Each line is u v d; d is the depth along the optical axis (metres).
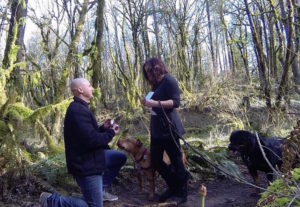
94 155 4.17
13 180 5.34
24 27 8.91
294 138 4.20
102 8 8.77
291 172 3.60
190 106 15.29
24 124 5.87
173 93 5.10
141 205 5.40
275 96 13.48
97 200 4.18
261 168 5.62
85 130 4.05
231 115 12.69
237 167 7.42
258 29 17.94
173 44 24.64
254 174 5.86
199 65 22.56
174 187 5.48
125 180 6.51
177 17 23.42
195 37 24.34
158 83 5.28
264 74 13.77
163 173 5.39
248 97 13.31
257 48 14.01
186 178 5.51
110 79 23.84
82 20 8.46
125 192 6.07
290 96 13.12
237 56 27.14
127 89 14.11
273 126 11.07
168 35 25.52
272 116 11.45
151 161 5.49
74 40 8.30
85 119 4.10
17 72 7.51
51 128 7.30
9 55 6.80
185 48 22.48
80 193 5.58
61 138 7.24
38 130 6.26
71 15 13.32
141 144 5.69
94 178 4.15
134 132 11.13
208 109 14.91
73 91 4.23
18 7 8.66
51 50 13.78
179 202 5.42
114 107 16.05
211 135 10.73
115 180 6.34
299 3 14.52
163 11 23.05
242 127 11.40
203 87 16.53
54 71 11.23
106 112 14.04
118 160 5.32
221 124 12.83
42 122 6.64
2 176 5.21
